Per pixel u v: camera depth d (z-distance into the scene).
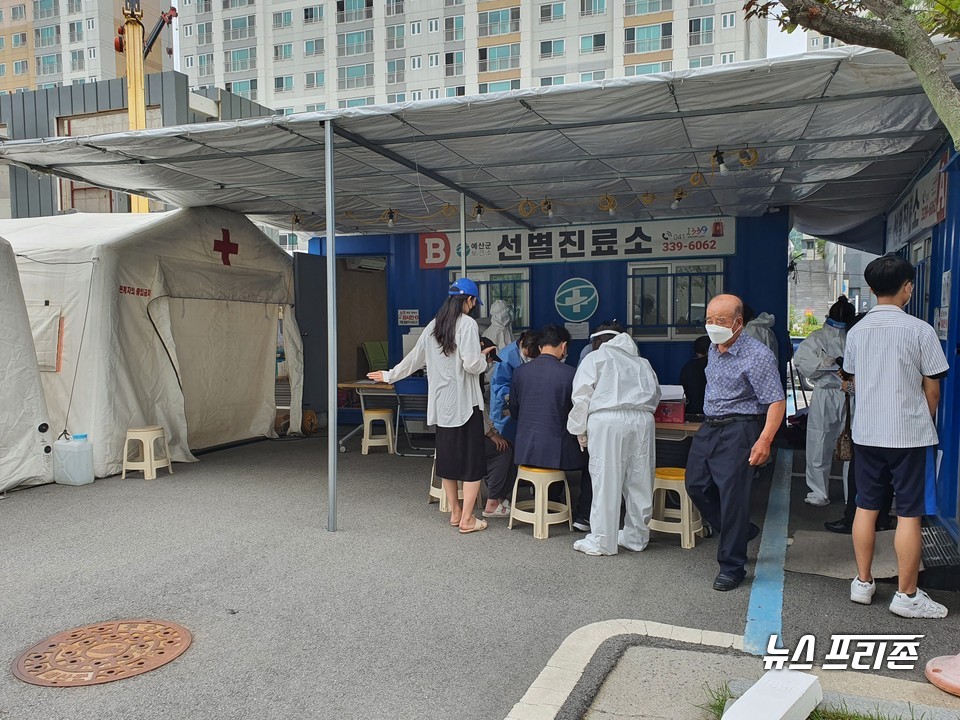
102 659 3.32
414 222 9.59
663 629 3.56
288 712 2.89
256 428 9.34
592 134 5.57
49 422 6.96
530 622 3.71
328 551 4.82
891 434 3.62
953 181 4.80
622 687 3.03
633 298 9.38
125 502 6.09
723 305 4.08
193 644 3.48
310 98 50.25
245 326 9.09
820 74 4.27
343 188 7.57
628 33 43.41
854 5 3.38
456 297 5.18
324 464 7.75
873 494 3.79
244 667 3.25
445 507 5.78
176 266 7.95
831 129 5.44
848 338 3.89
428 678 3.15
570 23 44.38
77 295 7.07
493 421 5.70
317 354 10.38
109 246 7.13
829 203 8.30
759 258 8.91
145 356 7.58
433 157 6.27
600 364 4.74
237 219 9.01
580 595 4.05
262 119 5.33
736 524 4.10
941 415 4.79
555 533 5.24
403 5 47.41
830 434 5.93
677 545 4.97
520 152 6.11
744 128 5.44
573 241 9.60
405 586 4.20
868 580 3.85
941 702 2.85
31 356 6.67
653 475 4.87
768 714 2.48
